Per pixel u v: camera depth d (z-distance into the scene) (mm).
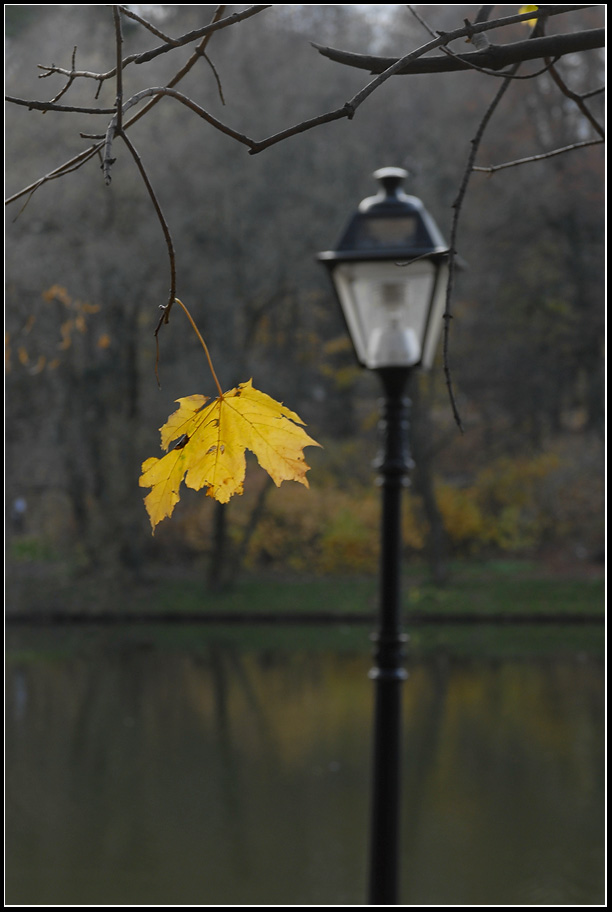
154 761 11398
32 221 16594
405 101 24625
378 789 3936
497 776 10555
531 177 24484
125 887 7355
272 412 1085
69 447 23859
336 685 15906
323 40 24516
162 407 24125
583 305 26562
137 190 19594
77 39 16031
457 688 15305
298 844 8594
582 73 23562
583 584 25000
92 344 22781
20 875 7680
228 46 23188
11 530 24750
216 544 25922
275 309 28359
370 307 4191
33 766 11156
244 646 20250
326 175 24516
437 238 4199
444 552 27766
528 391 27688
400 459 4164
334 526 27625
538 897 7082
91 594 24375
